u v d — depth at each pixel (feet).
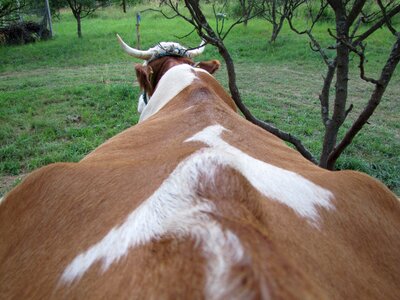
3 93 32.94
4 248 5.42
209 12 68.03
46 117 26.91
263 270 2.90
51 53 53.11
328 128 10.94
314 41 10.80
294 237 3.94
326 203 4.81
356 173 5.66
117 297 3.29
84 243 4.31
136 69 12.43
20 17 67.15
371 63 42.83
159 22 69.92
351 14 9.09
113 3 82.74
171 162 4.96
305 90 34.50
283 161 5.84
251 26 63.05
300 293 2.81
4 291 4.76
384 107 30.50
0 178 18.92
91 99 30.60
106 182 5.21
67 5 78.48
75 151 21.49
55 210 5.20
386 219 5.23
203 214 3.68
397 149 22.44
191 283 3.01
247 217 3.70
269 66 43.62
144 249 3.62
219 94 10.36
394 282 4.56
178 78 10.15
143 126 7.55
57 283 4.13
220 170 4.32
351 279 4.00
